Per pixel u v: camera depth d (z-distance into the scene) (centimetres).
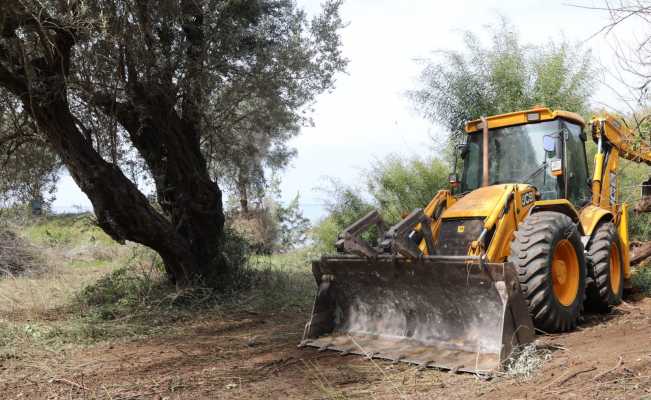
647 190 716
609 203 711
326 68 816
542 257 528
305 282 960
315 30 812
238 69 789
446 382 431
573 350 483
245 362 518
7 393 438
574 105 1027
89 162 678
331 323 578
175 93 736
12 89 626
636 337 513
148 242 751
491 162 660
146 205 739
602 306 647
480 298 488
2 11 542
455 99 1084
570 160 646
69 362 525
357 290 565
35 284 892
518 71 1071
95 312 708
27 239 1165
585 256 611
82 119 734
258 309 778
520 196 579
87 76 666
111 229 717
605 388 375
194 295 786
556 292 559
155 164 798
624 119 521
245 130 878
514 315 466
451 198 639
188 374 481
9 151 702
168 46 718
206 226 829
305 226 1650
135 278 830
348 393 417
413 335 527
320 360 511
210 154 866
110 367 507
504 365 445
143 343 602
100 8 614
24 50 589
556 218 552
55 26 580
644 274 794
